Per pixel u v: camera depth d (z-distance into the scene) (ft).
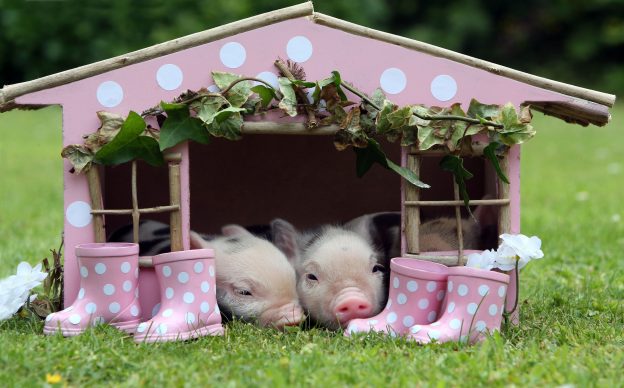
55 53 45.68
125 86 11.40
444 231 13.39
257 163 16.46
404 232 11.67
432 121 11.43
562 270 16.15
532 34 58.08
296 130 11.51
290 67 11.60
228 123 11.30
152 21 45.96
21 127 42.14
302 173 16.53
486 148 11.48
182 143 11.37
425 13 57.16
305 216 16.58
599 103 11.83
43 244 18.25
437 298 10.98
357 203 16.55
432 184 14.78
